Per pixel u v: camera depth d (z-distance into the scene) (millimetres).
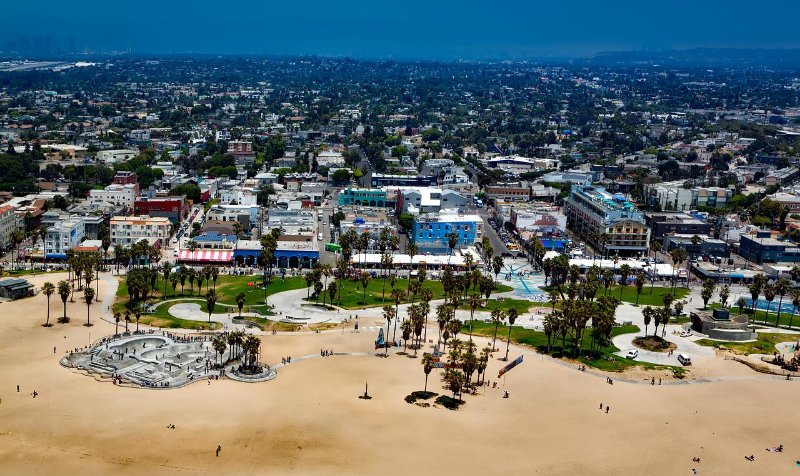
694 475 198500
